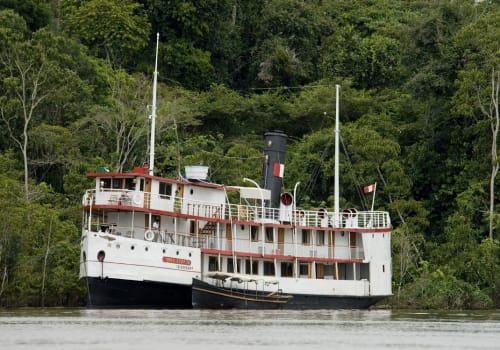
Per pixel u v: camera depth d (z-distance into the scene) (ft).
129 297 613.52
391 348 430.61
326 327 515.50
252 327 501.15
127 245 609.83
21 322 511.40
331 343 442.91
